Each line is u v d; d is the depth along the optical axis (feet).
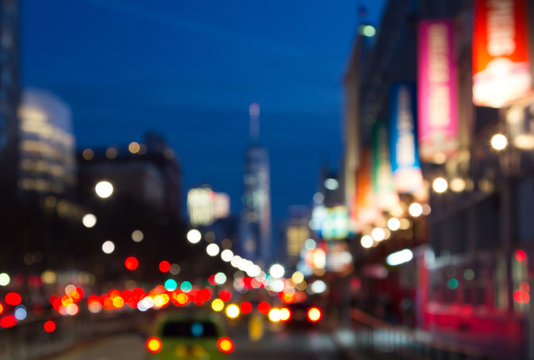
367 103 314.14
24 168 548.31
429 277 154.71
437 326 143.33
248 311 223.92
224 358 77.05
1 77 425.28
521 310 95.86
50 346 124.88
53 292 412.77
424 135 118.01
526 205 95.25
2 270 282.36
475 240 119.14
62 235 318.24
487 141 110.32
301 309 194.39
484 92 81.25
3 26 431.02
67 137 615.16
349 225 362.33
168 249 441.27
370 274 265.13
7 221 284.61
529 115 93.15
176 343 76.84
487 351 108.47
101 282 393.70
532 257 92.89
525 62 80.59
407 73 196.24
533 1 84.53
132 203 443.73
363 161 264.72
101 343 156.87
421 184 147.02
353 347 123.65
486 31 81.25
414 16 183.52
